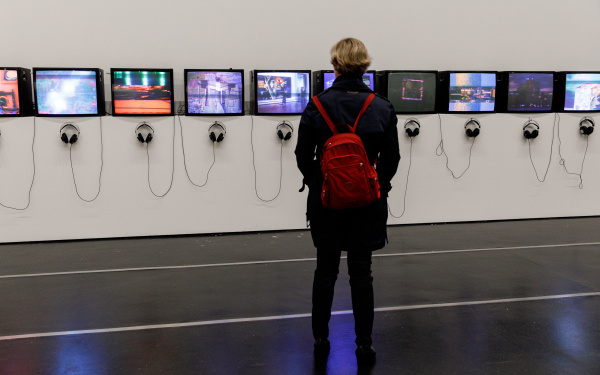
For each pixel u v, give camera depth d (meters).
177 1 5.66
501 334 2.87
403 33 6.11
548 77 5.93
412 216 5.94
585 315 3.14
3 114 5.08
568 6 6.40
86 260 4.55
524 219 6.15
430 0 6.12
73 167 5.26
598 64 6.50
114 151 5.31
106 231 5.38
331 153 2.37
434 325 3.01
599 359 2.55
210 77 5.38
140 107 5.30
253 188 5.60
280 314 3.21
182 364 2.54
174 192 5.46
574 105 6.05
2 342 2.81
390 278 3.92
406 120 5.77
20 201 5.20
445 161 5.91
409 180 5.88
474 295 3.53
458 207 6.01
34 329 2.99
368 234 2.47
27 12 5.41
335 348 2.72
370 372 2.45
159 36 5.67
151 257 4.64
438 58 6.20
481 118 5.91
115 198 5.37
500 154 6.01
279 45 5.90
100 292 3.65
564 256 4.51
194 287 3.75
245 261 4.47
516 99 5.92
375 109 2.47
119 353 2.67
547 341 2.77
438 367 2.49
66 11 5.48
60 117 5.18
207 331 2.94
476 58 6.27
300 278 3.95
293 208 5.71
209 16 5.74
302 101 5.55
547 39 6.40
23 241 5.24
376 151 2.53
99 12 5.54
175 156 5.43
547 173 6.12
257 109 5.50
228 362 2.56
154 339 2.84
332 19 5.97
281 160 5.61
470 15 6.21
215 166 5.51
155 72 5.29
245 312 3.24
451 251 4.73
